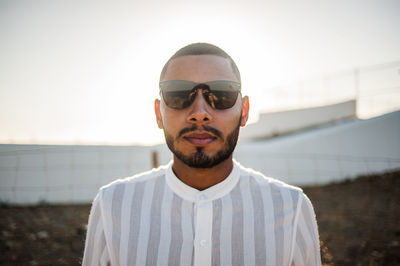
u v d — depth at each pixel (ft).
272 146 35.88
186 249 4.43
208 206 4.64
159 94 4.94
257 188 4.97
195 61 4.54
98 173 27.25
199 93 4.44
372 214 21.11
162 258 4.39
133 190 4.99
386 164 39.01
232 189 4.87
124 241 4.55
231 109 4.53
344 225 18.85
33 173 25.13
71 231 17.63
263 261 4.42
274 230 4.60
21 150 25.05
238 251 4.44
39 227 18.30
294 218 4.75
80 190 26.40
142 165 28.53
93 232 4.91
